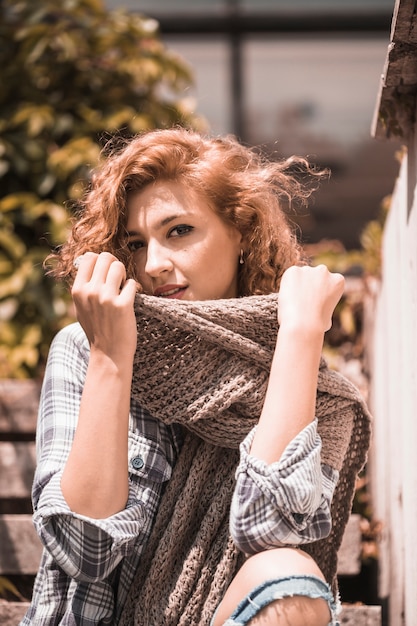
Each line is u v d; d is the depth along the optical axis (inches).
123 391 47.4
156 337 50.5
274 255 58.3
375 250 105.7
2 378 104.7
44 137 119.1
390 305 81.4
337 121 162.6
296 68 163.6
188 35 164.1
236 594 43.9
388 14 162.7
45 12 121.6
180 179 53.4
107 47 124.6
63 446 49.9
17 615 69.5
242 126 162.9
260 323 50.9
